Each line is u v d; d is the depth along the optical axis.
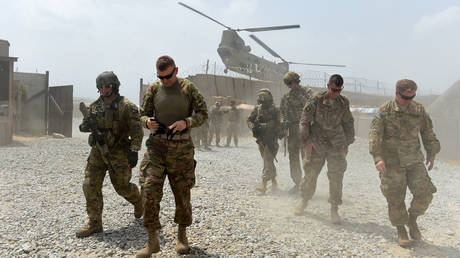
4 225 3.72
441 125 11.72
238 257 3.02
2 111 12.27
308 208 4.79
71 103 16.88
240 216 4.24
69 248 3.15
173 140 2.94
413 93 3.40
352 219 4.32
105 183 5.90
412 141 3.48
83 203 4.73
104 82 3.47
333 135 4.21
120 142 3.57
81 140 14.62
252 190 5.84
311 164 4.33
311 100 4.26
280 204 4.97
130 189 3.71
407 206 5.14
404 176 3.47
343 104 4.19
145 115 3.06
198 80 21.16
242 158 10.29
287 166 8.94
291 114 5.65
